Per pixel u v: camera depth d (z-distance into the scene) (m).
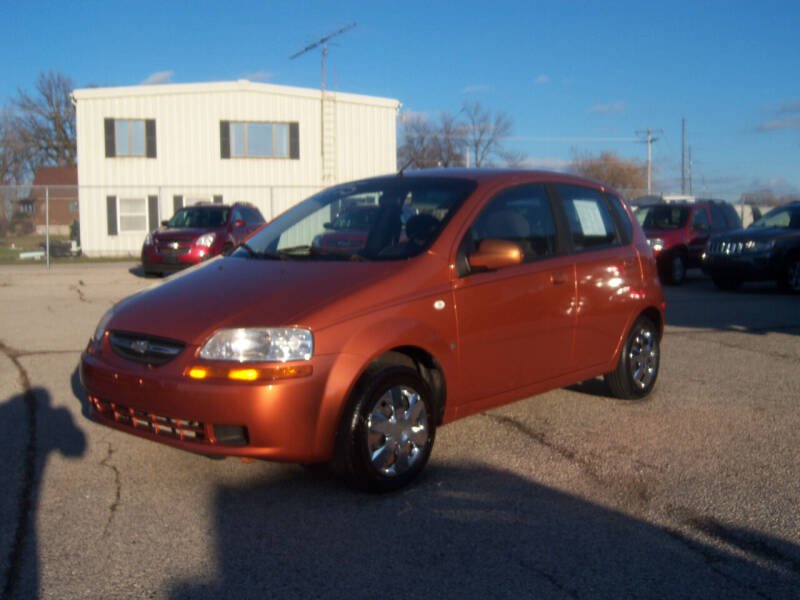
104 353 4.17
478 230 4.70
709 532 3.66
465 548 3.47
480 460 4.64
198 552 3.41
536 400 6.03
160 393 3.81
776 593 3.09
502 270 4.73
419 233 4.59
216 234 16.92
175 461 4.58
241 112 29.41
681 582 3.17
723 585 3.15
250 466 4.50
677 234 15.84
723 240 14.02
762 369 7.16
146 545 3.48
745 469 4.51
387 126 31.48
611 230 5.79
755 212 27.72
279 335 3.77
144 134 28.67
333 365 3.82
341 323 3.91
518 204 5.05
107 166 28.44
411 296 4.21
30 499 3.99
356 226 4.89
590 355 5.45
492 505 3.97
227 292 4.21
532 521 3.77
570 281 5.18
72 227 33.62
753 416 5.61
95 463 4.54
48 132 60.69
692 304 12.13
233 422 3.70
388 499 4.04
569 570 3.27
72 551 3.41
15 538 3.53
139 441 4.94
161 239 16.67
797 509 3.94
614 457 4.71
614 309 5.59
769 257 13.42
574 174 5.79
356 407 3.91
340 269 4.35
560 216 5.32
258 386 3.69
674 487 4.23
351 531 3.64
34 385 6.33
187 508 3.90
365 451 3.95
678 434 5.18
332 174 30.67
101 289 14.17
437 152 45.41
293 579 3.17
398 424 4.12
